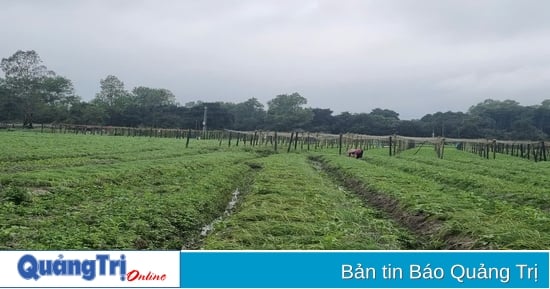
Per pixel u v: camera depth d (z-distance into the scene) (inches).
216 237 463.5
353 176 1107.9
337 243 415.5
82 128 3656.5
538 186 912.3
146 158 1391.5
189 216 588.1
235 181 1038.4
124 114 5152.6
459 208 604.1
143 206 582.6
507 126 5767.7
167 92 6112.2
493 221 517.0
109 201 628.4
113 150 1571.1
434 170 1171.3
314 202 658.2
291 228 480.7
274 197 685.3
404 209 656.4
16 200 578.9
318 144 3063.5
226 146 2375.7
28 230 443.8
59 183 722.2
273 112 5841.5
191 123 5103.3
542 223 513.0
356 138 2516.0
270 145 2659.9
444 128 5004.9
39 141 1772.9
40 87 4547.2
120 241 430.3
